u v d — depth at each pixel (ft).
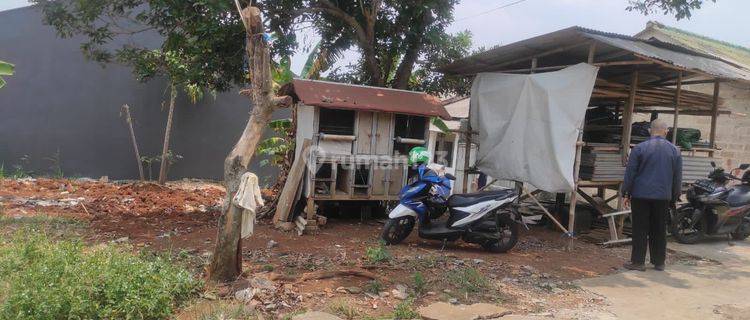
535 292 16.24
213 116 42.75
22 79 36.47
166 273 13.87
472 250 21.40
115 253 15.35
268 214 24.95
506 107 24.50
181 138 41.63
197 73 25.80
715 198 24.27
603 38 21.06
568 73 22.09
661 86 28.09
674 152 19.45
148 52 28.94
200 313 12.75
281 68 31.24
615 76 26.53
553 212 27.71
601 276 18.65
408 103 24.20
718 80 26.71
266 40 14.84
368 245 20.84
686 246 24.59
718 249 24.31
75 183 34.68
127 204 28.81
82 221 23.04
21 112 36.58
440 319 13.16
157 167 40.93
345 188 24.16
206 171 42.91
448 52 31.37
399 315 13.39
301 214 23.73
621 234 25.44
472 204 20.71
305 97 22.15
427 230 21.15
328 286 15.28
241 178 14.70
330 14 29.71
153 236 20.89
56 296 11.84
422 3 26.99
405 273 17.06
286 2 27.12
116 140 39.40
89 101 38.29
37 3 25.46
